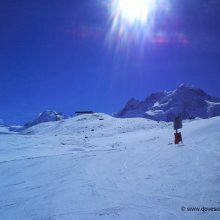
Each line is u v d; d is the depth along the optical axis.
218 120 23.00
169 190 10.52
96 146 36.72
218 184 9.86
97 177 15.04
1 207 11.91
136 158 18.53
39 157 25.09
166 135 28.09
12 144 37.03
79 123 85.88
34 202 12.01
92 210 9.93
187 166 12.95
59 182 15.23
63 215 9.83
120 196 10.98
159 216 8.49
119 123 74.94
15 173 19.20
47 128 99.31
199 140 18.03
